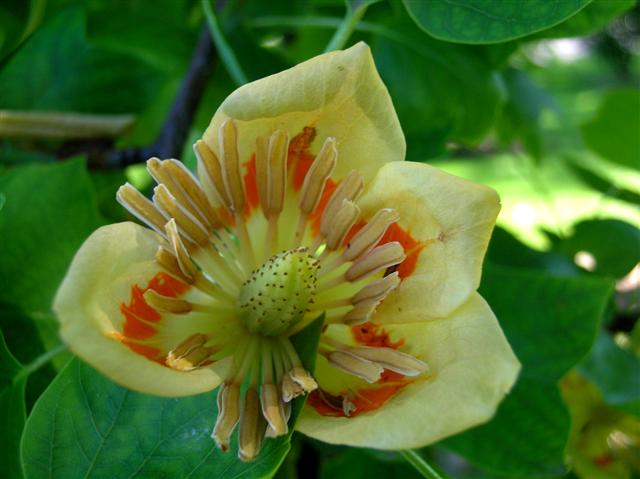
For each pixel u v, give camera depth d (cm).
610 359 25
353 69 15
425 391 14
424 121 26
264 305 15
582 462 26
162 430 15
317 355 16
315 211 16
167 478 15
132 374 12
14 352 19
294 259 15
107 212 26
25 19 27
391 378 15
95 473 15
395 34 27
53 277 19
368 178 16
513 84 32
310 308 16
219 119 15
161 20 27
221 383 15
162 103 26
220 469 15
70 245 20
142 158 24
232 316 16
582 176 34
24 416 17
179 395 13
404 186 15
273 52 26
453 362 14
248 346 16
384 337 15
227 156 15
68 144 24
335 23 27
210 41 24
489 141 47
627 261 29
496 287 23
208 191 15
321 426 14
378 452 22
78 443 15
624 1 22
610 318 27
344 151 16
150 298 14
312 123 15
